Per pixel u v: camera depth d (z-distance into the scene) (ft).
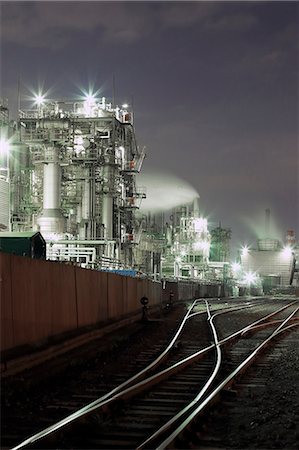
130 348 69.56
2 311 46.73
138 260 245.24
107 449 27.84
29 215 191.21
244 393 43.06
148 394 41.24
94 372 50.93
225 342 75.05
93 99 221.25
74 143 199.21
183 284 211.82
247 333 90.89
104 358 60.08
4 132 178.19
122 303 100.73
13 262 49.75
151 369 51.88
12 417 33.65
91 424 31.17
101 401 36.09
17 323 50.08
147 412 35.17
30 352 51.03
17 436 29.78
